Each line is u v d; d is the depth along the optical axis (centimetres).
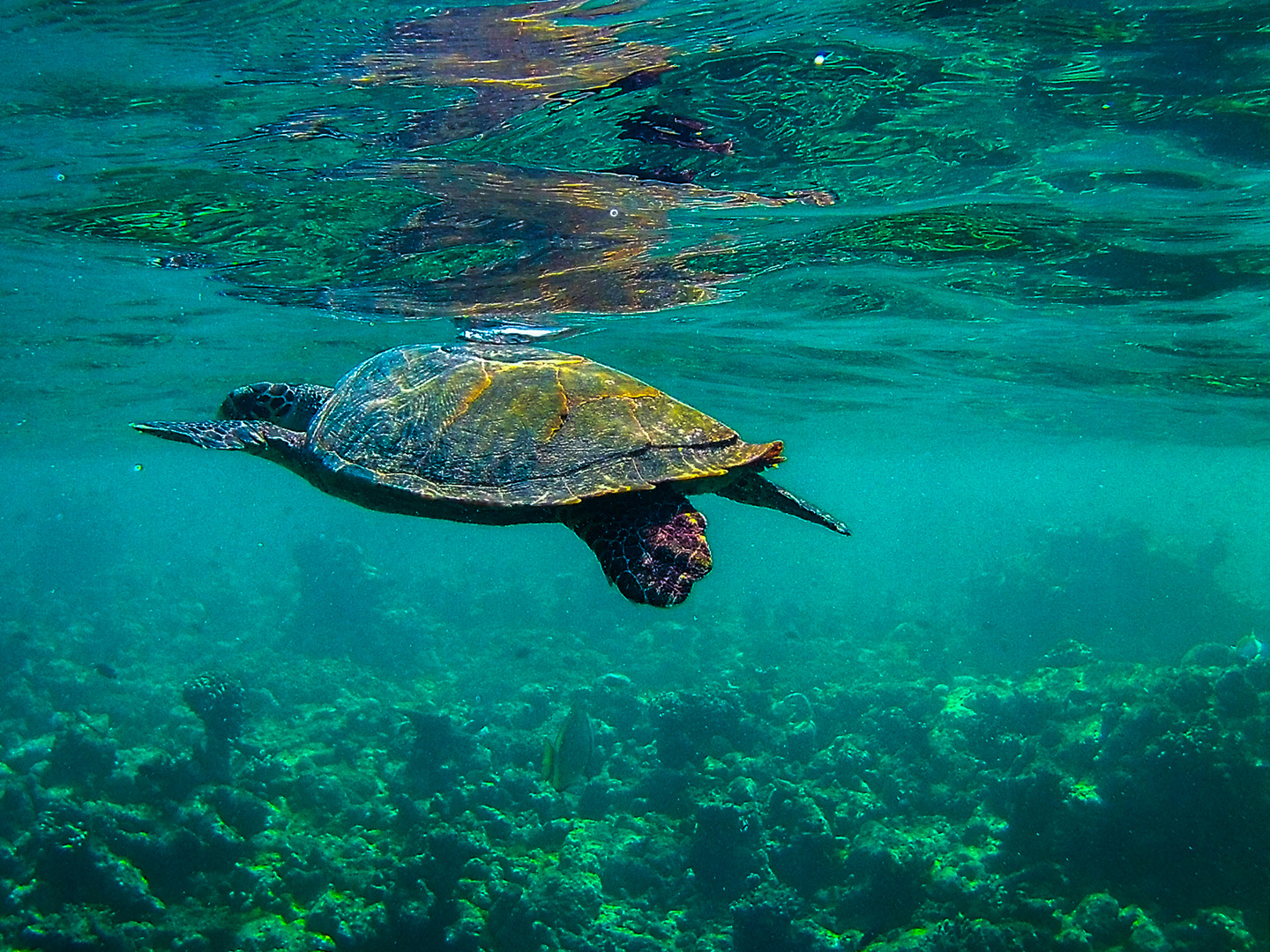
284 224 1160
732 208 1123
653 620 3259
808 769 1622
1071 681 1952
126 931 1065
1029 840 1315
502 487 495
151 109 861
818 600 4275
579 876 1249
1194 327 1608
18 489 8000
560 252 1294
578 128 914
